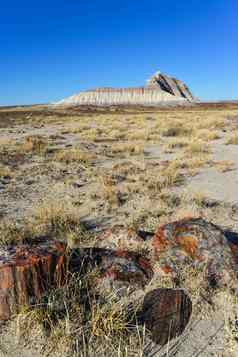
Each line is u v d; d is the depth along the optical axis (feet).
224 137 60.03
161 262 12.57
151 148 49.88
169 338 9.74
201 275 11.78
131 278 11.95
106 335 9.53
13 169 35.14
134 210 20.47
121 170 32.96
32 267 10.51
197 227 13.12
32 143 50.19
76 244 15.37
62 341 9.33
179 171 32.48
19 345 9.57
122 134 66.08
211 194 24.02
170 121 95.61
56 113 213.25
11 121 124.88
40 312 10.05
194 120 97.81
